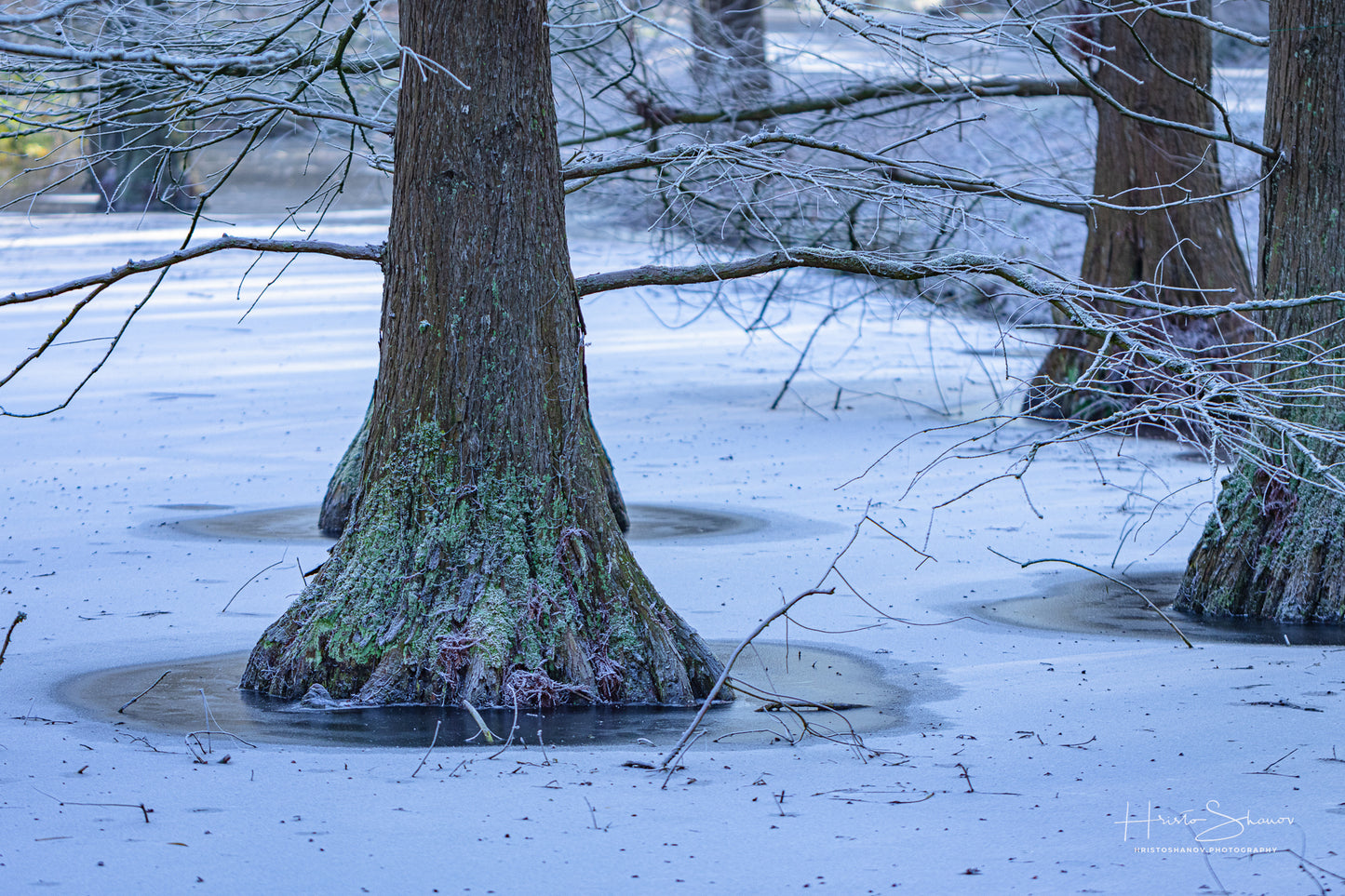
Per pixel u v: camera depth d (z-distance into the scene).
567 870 4.75
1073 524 12.35
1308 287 9.44
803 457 15.76
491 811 5.40
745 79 17.34
